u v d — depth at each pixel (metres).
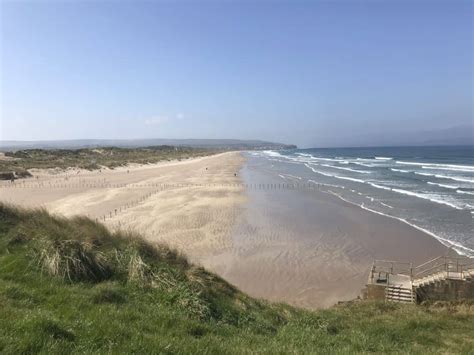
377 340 10.19
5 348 4.72
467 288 16.77
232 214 33.84
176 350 5.84
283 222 31.78
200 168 86.56
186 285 9.98
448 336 11.79
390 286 17.47
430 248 25.14
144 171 75.19
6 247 9.89
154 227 28.56
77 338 5.57
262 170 86.19
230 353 6.29
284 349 7.23
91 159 95.00
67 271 9.16
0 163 64.44
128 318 7.19
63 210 32.97
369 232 29.02
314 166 99.31
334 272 20.95
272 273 20.66
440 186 53.19
